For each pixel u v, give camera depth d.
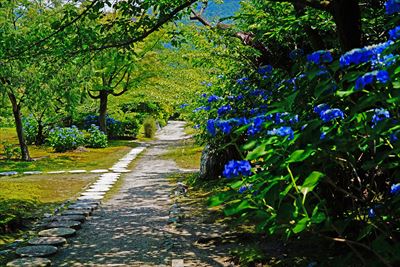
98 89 21.95
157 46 20.44
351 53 2.49
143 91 24.38
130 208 8.23
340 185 3.88
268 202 2.58
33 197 9.21
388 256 2.45
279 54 7.25
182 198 8.80
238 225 6.14
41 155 18.47
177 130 34.72
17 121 16.80
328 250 4.20
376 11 5.41
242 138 7.45
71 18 5.73
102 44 5.90
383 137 2.55
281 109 2.78
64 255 5.32
